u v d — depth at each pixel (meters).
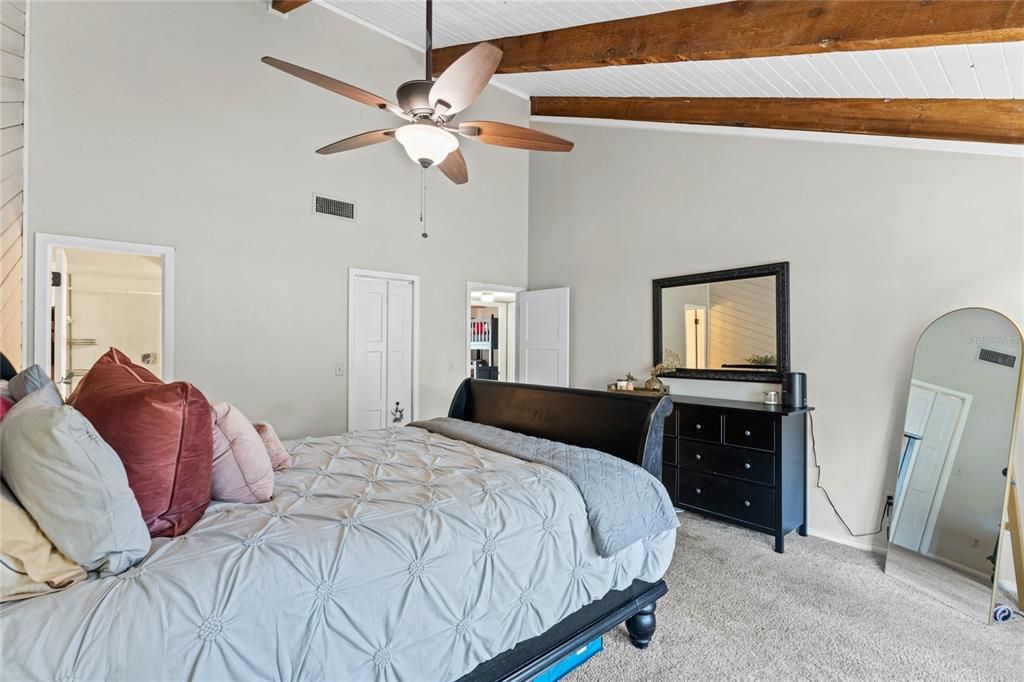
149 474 1.21
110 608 0.96
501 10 3.33
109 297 5.46
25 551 0.95
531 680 1.66
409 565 1.32
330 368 4.14
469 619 1.40
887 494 2.97
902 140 2.90
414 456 2.12
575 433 2.44
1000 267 2.58
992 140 2.56
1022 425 2.42
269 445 1.92
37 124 2.95
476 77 2.16
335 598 1.18
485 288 5.21
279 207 3.87
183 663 0.97
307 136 4.02
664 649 2.01
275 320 3.85
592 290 4.86
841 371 3.19
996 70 2.24
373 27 4.35
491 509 1.57
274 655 1.08
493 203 5.29
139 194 3.28
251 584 1.10
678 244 4.14
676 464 3.58
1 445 1.09
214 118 3.58
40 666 0.86
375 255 4.41
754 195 3.65
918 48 2.16
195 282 3.49
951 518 2.53
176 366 3.41
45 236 2.97
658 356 4.26
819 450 3.27
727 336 3.79
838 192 3.21
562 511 1.70
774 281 3.51
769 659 1.95
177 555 1.14
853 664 1.92
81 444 1.01
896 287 2.96
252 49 3.74
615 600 1.89
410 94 2.39
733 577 2.65
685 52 2.75
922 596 2.46
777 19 2.40
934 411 2.69
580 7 3.05
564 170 5.16
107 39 3.17
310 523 1.36
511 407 2.87
